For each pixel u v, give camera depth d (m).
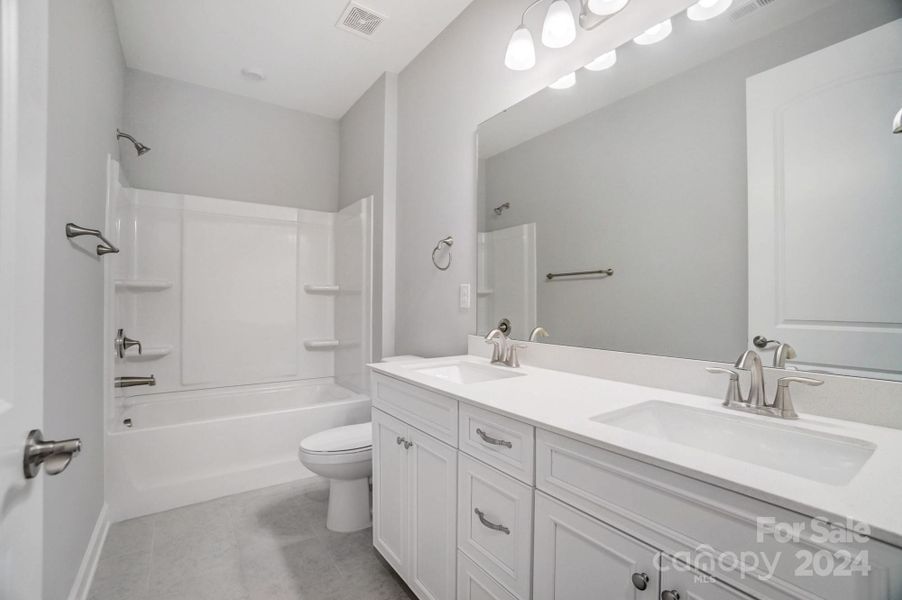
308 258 3.22
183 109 2.87
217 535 1.90
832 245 0.93
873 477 0.63
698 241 1.18
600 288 1.45
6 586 0.51
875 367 0.88
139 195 2.64
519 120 1.78
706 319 1.16
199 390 2.81
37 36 0.63
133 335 2.61
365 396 2.78
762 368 0.99
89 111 1.61
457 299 2.13
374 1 2.07
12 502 0.53
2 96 0.53
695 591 0.67
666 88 1.27
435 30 2.29
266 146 3.17
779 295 1.02
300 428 2.50
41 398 0.63
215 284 2.86
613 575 0.79
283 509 2.14
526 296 1.74
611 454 0.79
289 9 2.13
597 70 1.47
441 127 2.27
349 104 3.20
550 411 1.01
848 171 0.91
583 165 1.51
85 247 1.54
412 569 1.42
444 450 1.26
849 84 0.91
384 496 1.61
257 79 2.84
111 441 2.02
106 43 1.95
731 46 1.12
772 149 1.04
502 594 1.04
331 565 1.69
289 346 3.13
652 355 1.29
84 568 1.52
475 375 1.78
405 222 2.59
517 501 1.00
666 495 0.71
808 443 0.85
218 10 2.14
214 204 2.87
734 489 0.62
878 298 0.87
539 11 1.70
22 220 0.58
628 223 1.36
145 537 1.87
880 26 0.87
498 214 1.88
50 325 1.16
